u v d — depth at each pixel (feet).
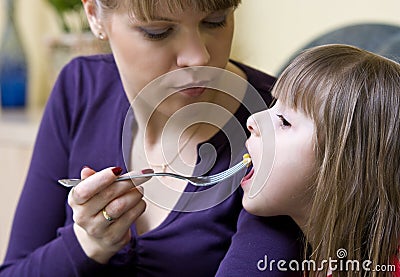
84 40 5.92
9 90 7.48
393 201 2.50
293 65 2.65
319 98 2.51
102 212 2.81
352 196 2.49
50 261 3.14
